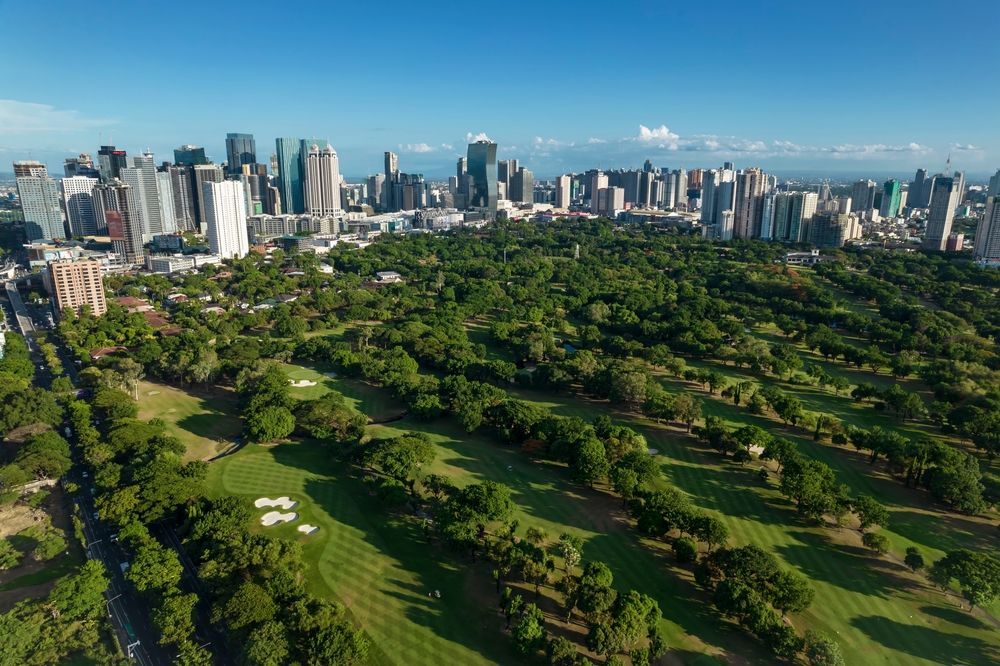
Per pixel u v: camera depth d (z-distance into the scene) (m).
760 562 147.88
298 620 132.38
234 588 141.38
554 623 140.75
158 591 145.12
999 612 147.62
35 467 195.50
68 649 127.31
